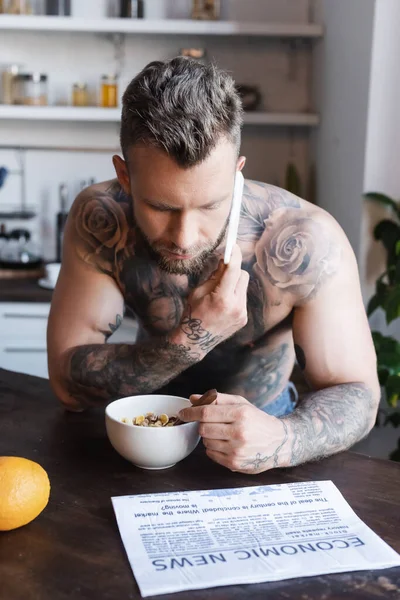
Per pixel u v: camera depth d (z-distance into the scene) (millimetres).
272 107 2949
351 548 785
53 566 735
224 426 953
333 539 804
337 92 2543
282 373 1359
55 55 2879
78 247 1307
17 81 2719
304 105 2957
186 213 949
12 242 2795
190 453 1034
